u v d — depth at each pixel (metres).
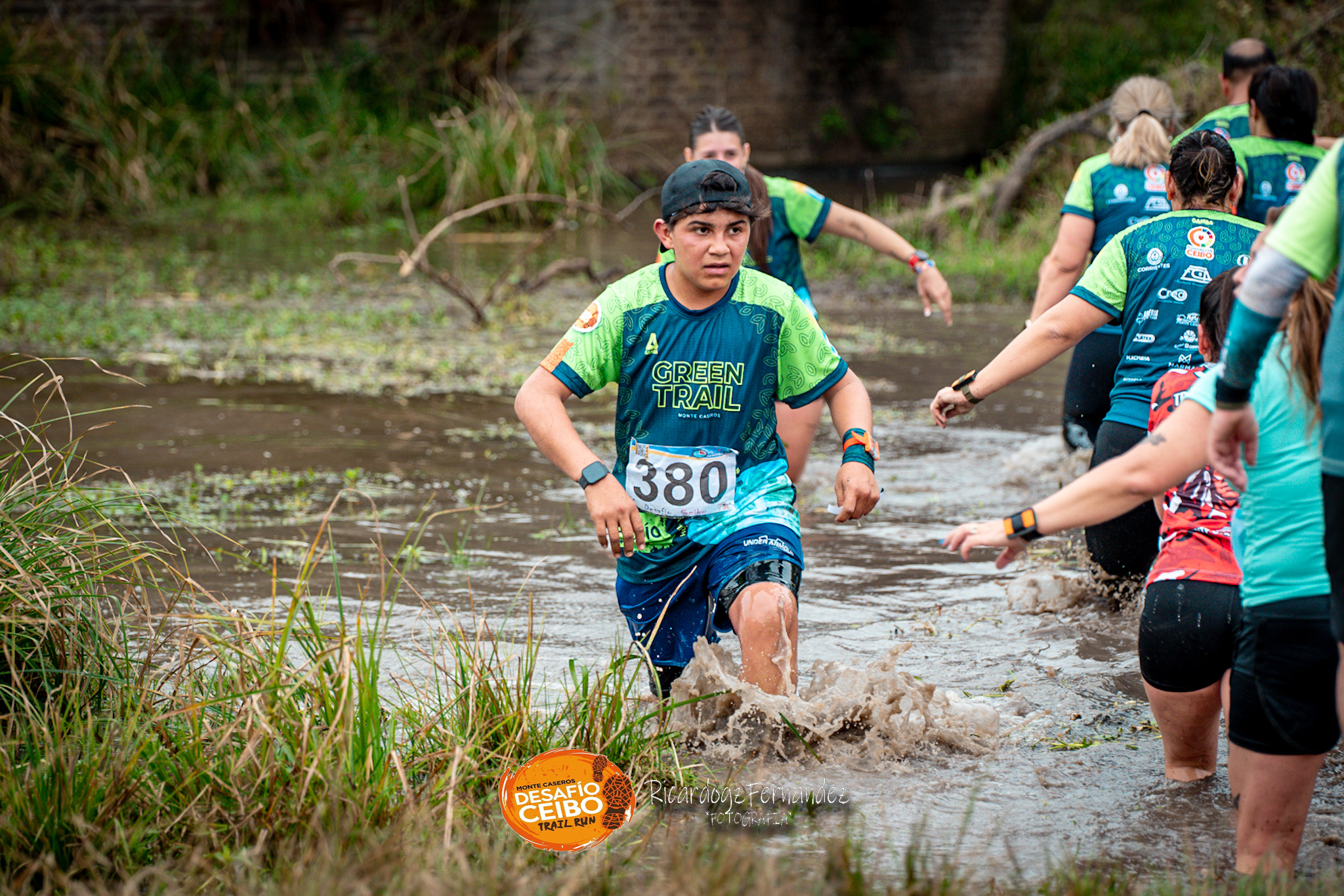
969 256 43.56
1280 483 7.91
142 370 27.12
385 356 29.59
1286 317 7.86
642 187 69.88
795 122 81.69
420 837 8.18
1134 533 13.59
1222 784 9.92
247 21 66.25
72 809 8.41
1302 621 7.90
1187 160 12.33
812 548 16.69
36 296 35.53
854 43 83.00
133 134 56.44
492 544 16.48
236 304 36.09
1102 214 16.34
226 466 19.84
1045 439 21.34
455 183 57.94
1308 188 7.29
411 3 68.62
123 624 10.75
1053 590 14.34
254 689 9.21
